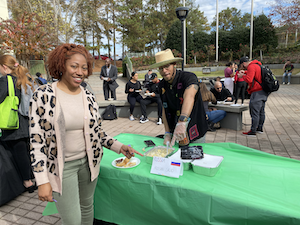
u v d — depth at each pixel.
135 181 1.73
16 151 2.66
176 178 1.64
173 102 2.29
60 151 1.30
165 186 1.60
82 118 1.40
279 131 5.09
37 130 1.26
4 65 2.38
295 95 10.13
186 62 27.62
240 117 5.30
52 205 1.99
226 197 1.40
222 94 6.00
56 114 1.29
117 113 7.20
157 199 1.65
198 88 2.09
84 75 1.36
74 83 1.33
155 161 1.76
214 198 1.43
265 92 4.57
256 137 4.73
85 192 1.61
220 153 2.12
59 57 1.28
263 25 24.92
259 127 5.00
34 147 1.26
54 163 1.32
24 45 9.15
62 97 1.36
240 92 7.81
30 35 9.33
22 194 2.89
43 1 14.59
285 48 24.75
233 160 1.93
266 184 1.54
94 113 1.50
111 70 7.76
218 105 5.46
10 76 2.39
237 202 1.37
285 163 1.88
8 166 2.64
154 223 1.71
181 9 7.38
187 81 2.07
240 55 26.70
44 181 1.26
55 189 1.33
